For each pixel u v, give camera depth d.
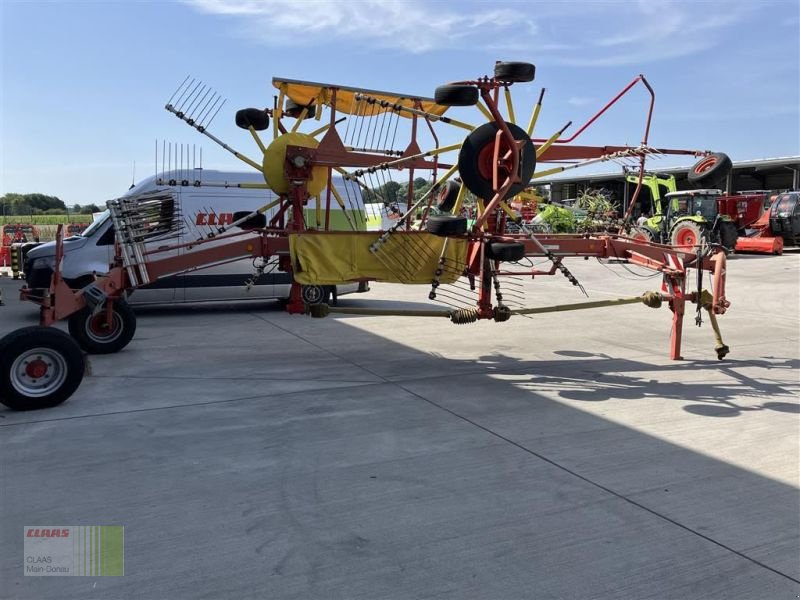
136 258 6.39
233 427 4.95
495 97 5.93
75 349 5.44
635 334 9.16
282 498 3.69
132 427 4.92
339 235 6.37
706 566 3.00
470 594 2.75
